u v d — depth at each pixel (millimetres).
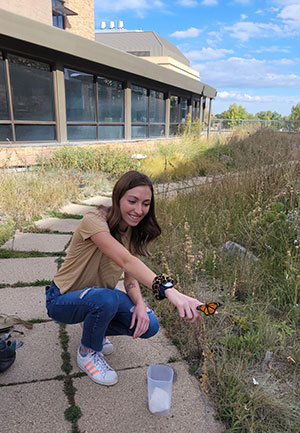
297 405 2012
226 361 2291
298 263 3387
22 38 8047
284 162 5996
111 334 2328
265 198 5082
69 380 2170
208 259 3752
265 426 1847
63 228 5109
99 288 2066
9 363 2213
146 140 13961
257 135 14102
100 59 10492
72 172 8148
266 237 3988
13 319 2648
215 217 4602
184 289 3162
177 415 1947
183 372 2287
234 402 1987
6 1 10719
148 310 2266
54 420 1876
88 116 11250
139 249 2244
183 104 18500
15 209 5531
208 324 2742
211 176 7699
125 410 1964
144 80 13734
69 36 9195
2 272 3633
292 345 2529
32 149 9039
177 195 5727
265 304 3002
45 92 9609
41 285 3379
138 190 1906
